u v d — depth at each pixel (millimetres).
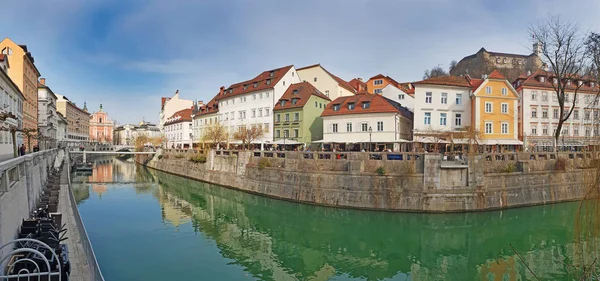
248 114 59531
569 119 47781
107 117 144750
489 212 27750
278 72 59375
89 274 11242
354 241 22906
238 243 22266
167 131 94312
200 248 20969
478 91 41219
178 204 33812
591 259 10992
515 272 18422
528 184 29984
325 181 30500
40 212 16547
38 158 23594
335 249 21641
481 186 27875
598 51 27375
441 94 41812
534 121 46688
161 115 109125
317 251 21297
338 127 45062
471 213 27281
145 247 20797
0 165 10047
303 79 67250
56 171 37375
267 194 35375
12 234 12172
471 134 33125
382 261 19953
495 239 23172
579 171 32375
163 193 39750
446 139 37062
